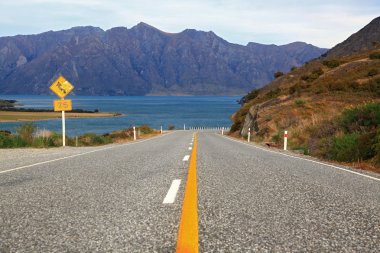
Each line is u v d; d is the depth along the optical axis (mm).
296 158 12016
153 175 7117
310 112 31484
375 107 15617
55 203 4566
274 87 77750
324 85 43906
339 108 31156
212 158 11031
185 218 3799
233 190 5512
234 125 50812
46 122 89812
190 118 137750
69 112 144000
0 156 12070
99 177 6828
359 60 58562
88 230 3389
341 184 6379
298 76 74438
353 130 15469
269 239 3139
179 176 6980
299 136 21531
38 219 3797
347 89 39500
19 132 18969
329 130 17391
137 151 14055
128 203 4566
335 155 12602
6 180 6445
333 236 3256
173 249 2852
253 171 7879
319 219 3861
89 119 111938
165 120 122250
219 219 3805
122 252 2789
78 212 4098
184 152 13414
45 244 2988
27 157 11438
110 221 3713
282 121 30031
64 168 8234
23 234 3271
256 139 29875
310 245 2992
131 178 6699
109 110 197625
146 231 3352
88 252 2795
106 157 11211
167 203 4566
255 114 39188
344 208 4426
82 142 21672
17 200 4746
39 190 5465
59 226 3527
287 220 3797
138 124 95875
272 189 5648
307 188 5816
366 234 3336
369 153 11414
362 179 7164
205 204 4535
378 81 38844
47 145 18484
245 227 3510
